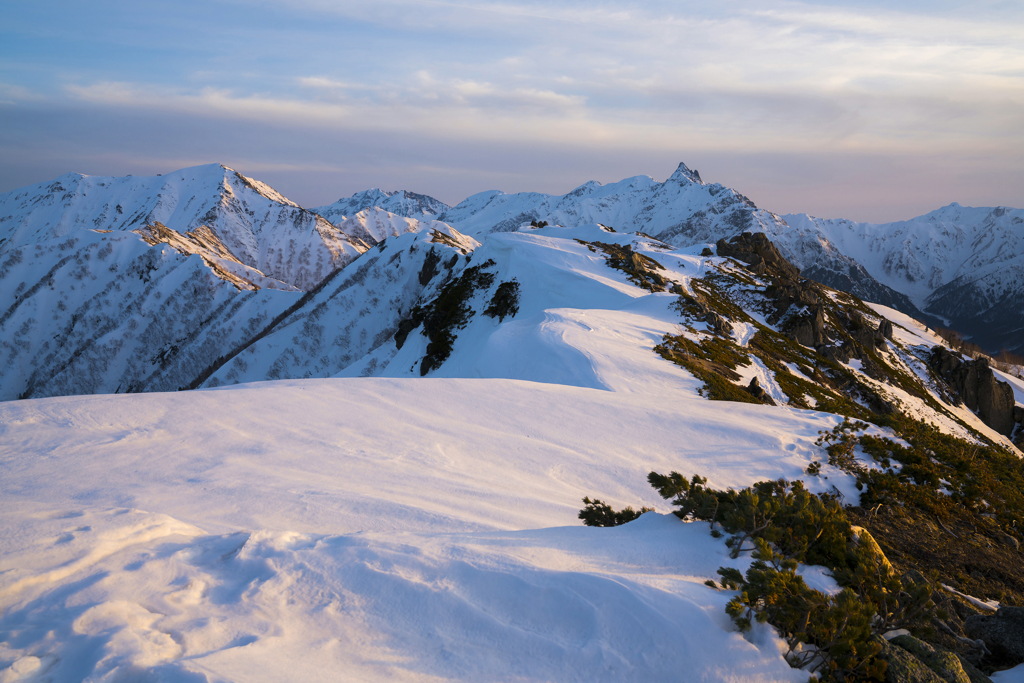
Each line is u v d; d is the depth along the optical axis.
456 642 5.34
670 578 6.46
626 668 5.09
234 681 4.29
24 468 12.02
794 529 7.68
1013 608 8.25
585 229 105.75
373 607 5.70
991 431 75.00
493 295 74.50
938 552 13.74
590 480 15.17
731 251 102.31
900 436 20.06
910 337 99.50
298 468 13.32
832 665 5.48
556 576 6.07
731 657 5.24
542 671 5.06
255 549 6.61
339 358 169.12
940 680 5.65
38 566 5.91
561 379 32.41
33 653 4.57
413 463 14.62
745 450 18.08
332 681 4.62
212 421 16.39
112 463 12.72
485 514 11.27
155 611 5.35
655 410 21.08
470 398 20.50
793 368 51.62
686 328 46.66
